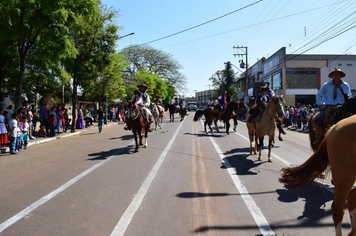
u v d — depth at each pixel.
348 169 3.10
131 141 12.46
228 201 4.75
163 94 46.22
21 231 3.71
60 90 21.31
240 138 13.38
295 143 11.92
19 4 10.19
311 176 3.71
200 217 4.09
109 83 22.75
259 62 45.03
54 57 11.82
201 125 22.00
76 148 10.79
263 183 5.80
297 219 3.99
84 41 15.95
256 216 4.11
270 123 7.73
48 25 10.94
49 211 4.38
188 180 6.05
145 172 6.76
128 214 4.21
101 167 7.36
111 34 16.75
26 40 12.36
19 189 5.56
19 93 11.91
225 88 67.38
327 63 33.16
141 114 10.01
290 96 33.25
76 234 3.59
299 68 33.28
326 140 3.49
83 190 5.42
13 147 9.74
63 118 16.97
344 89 5.44
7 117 11.78
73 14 11.41
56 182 6.01
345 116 4.87
